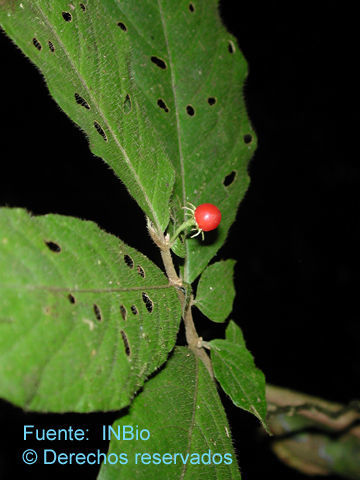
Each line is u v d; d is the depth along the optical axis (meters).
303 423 0.25
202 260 0.16
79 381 0.09
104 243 0.12
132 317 0.11
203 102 0.18
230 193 0.17
